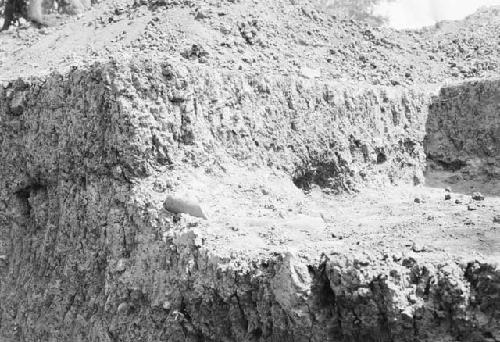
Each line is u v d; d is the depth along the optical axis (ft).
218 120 28.02
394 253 17.90
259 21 36.04
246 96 29.25
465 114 34.17
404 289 17.17
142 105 26.32
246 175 27.27
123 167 25.79
